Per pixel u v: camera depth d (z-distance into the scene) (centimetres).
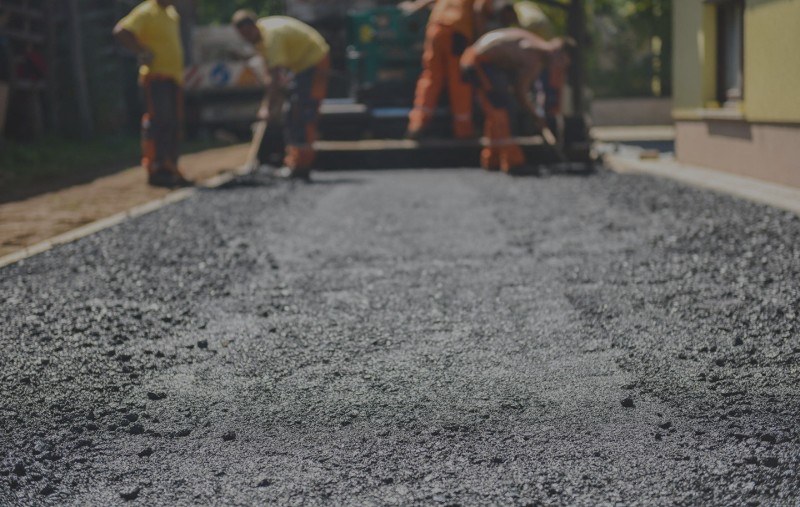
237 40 2617
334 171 1397
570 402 339
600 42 3186
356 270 594
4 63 1848
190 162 1670
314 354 411
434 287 537
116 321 479
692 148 1215
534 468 281
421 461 290
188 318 482
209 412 342
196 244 710
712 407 328
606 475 275
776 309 455
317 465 290
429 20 1554
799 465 274
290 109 1239
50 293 548
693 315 454
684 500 257
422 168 1405
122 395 363
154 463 296
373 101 1570
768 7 933
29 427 330
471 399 346
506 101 1242
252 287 552
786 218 732
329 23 1750
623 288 518
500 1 1315
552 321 453
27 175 1363
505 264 598
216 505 265
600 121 3117
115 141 2167
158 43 1155
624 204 866
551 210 845
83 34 2333
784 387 346
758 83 970
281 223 814
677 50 1255
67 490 277
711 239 659
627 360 387
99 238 750
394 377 375
